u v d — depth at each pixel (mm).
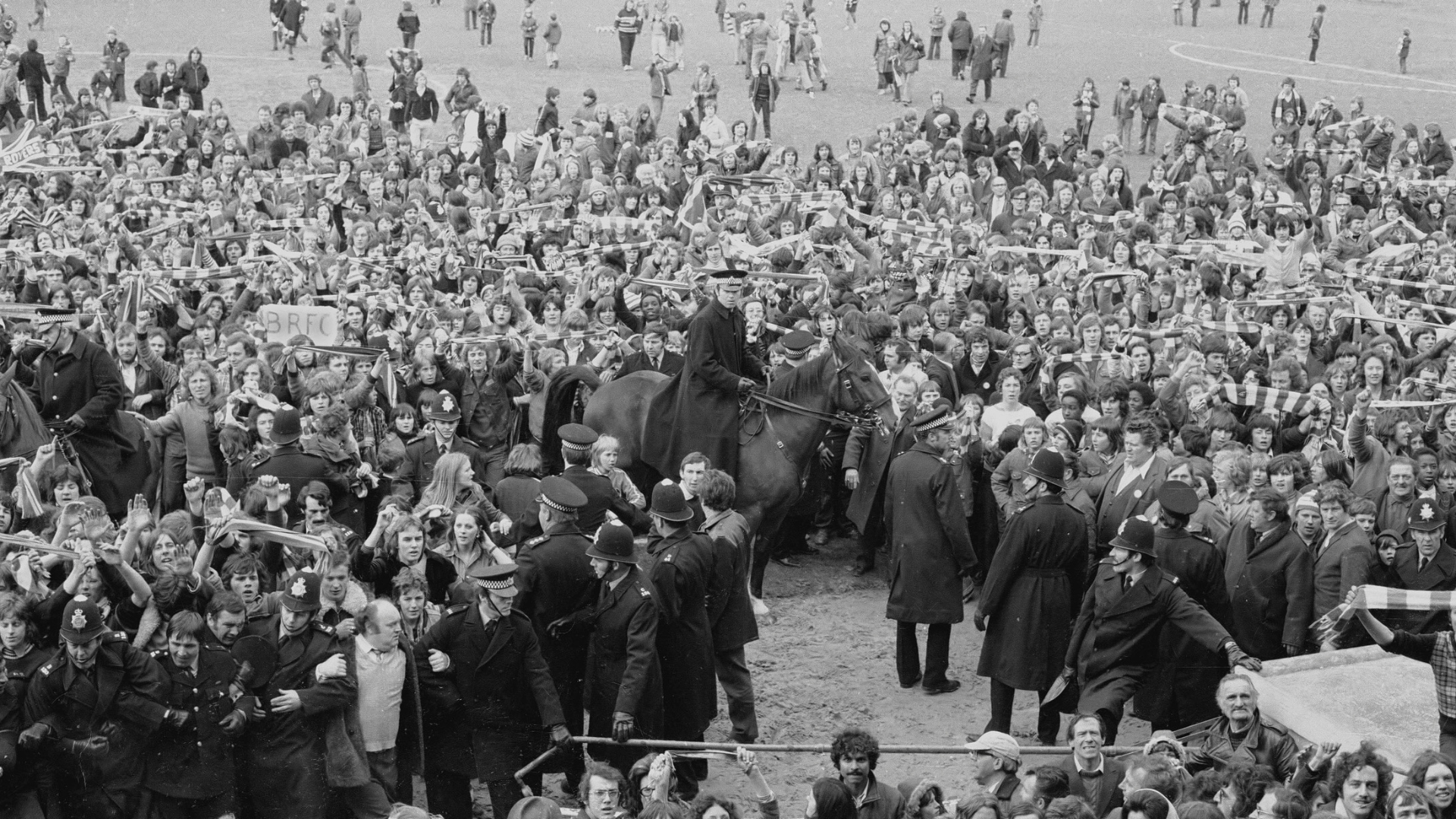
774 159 32156
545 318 17906
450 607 10906
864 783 9312
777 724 12656
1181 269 22016
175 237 23250
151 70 38094
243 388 14703
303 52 47906
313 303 19391
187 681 9711
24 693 9641
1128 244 21844
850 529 16891
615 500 12766
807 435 14312
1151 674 11266
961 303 19172
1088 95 38344
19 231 23438
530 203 26906
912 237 24000
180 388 15297
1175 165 31719
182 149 30125
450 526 12000
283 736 9867
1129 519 11086
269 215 25609
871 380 14203
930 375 16047
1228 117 38000
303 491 11570
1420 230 27969
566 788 11336
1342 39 53438
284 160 28797
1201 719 11195
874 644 14250
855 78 46406
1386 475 14141
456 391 15812
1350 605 10969
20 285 20344
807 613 14922
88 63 45562
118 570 9938
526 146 31672
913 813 9383
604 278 19219
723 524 12172
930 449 13086
